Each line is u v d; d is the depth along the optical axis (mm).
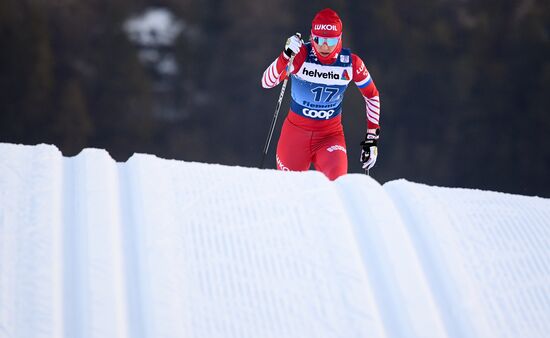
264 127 169875
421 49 174250
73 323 9836
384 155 172625
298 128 18766
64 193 11805
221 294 10383
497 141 172875
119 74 166750
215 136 171250
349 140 159750
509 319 10781
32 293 9961
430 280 11297
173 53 173875
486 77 174625
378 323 10273
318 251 11188
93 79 167250
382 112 173625
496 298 11047
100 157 12586
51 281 10148
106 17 169875
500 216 12648
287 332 10023
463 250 11742
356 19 174000
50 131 161000
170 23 174625
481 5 178750
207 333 9859
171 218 11438
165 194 11891
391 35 173375
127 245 11031
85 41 168000
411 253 11477
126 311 10117
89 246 10758
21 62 159625
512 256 11781
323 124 18641
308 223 11664
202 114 171875
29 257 10422
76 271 10500
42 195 11477
